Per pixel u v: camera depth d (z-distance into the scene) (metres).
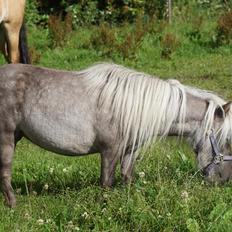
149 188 6.36
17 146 9.48
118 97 6.23
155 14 18.38
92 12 18.30
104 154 6.36
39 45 16.16
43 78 6.38
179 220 5.77
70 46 15.96
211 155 6.41
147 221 5.80
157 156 7.62
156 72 13.87
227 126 6.31
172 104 6.28
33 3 18.16
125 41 15.01
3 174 6.54
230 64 14.34
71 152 6.43
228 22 16.02
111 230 5.73
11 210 6.36
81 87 6.32
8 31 10.77
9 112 6.39
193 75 13.53
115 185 6.74
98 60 14.91
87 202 6.30
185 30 17.00
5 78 6.39
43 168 8.06
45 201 6.73
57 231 5.87
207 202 6.14
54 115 6.29
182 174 7.00
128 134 6.28
